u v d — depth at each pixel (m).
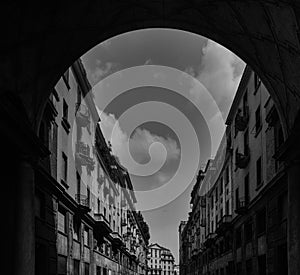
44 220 20.39
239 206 32.00
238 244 35.22
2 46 13.46
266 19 14.55
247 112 31.42
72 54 17.28
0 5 12.28
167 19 17.42
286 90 16.36
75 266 28.16
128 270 66.06
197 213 72.12
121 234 58.03
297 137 14.75
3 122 13.56
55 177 23.12
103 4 15.83
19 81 15.16
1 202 15.47
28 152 15.97
